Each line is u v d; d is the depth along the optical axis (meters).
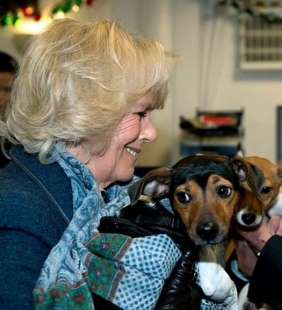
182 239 1.49
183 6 4.92
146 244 1.35
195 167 1.71
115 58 1.46
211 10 4.93
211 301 1.53
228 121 4.50
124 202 1.59
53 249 1.30
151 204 1.66
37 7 4.91
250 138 5.01
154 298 1.33
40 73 1.41
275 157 4.99
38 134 1.40
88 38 1.46
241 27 4.84
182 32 4.94
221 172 1.70
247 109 5.00
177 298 1.38
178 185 1.68
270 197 2.12
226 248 1.91
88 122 1.41
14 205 1.29
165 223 1.59
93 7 4.97
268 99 4.97
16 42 4.97
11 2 4.86
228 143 4.59
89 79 1.41
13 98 1.46
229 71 4.97
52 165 1.41
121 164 1.61
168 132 4.81
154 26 4.75
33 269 1.26
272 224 1.96
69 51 1.43
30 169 1.40
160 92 1.59
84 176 1.42
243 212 1.81
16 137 1.43
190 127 4.56
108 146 1.51
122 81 1.46
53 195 1.37
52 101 1.39
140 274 1.32
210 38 4.96
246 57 4.86
